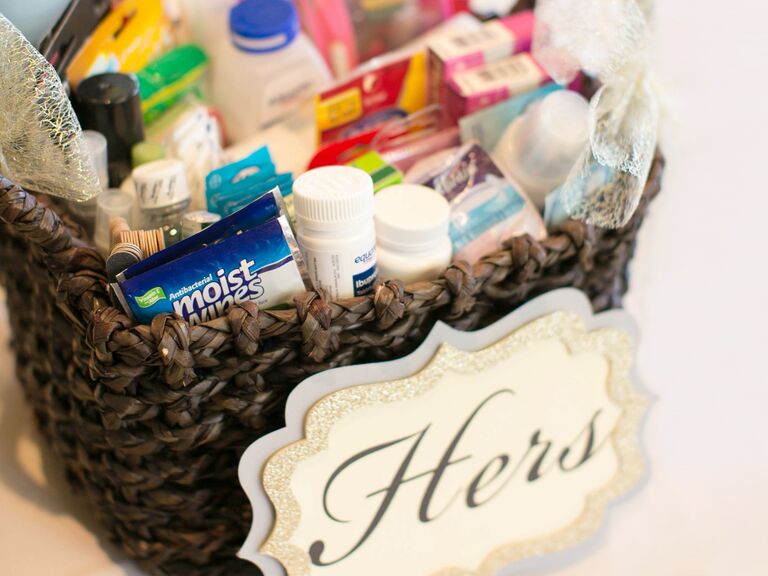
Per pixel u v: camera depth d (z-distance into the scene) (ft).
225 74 1.68
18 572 1.49
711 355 1.90
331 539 1.33
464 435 1.37
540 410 1.43
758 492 1.66
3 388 1.83
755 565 1.55
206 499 1.33
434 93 1.62
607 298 1.52
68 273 1.18
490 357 1.32
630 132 1.28
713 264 2.02
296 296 1.13
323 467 1.26
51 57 1.41
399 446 1.31
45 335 1.46
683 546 1.58
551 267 1.37
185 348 1.08
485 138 1.48
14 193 1.11
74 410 1.36
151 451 1.26
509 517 1.48
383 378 1.25
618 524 1.61
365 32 1.90
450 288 1.20
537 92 1.51
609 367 1.47
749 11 1.84
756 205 1.98
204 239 1.14
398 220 1.25
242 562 1.46
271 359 1.16
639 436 1.56
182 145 1.46
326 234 1.16
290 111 1.71
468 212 1.36
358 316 1.16
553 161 1.39
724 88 1.90
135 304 1.10
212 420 1.22
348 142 1.50
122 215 1.34
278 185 1.30
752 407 1.81
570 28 1.27
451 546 1.44
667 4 1.81
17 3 1.30
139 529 1.41
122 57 1.55
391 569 1.40
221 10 1.69
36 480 1.65
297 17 1.69
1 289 1.94
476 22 1.84
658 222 1.95
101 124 1.39
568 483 1.53
